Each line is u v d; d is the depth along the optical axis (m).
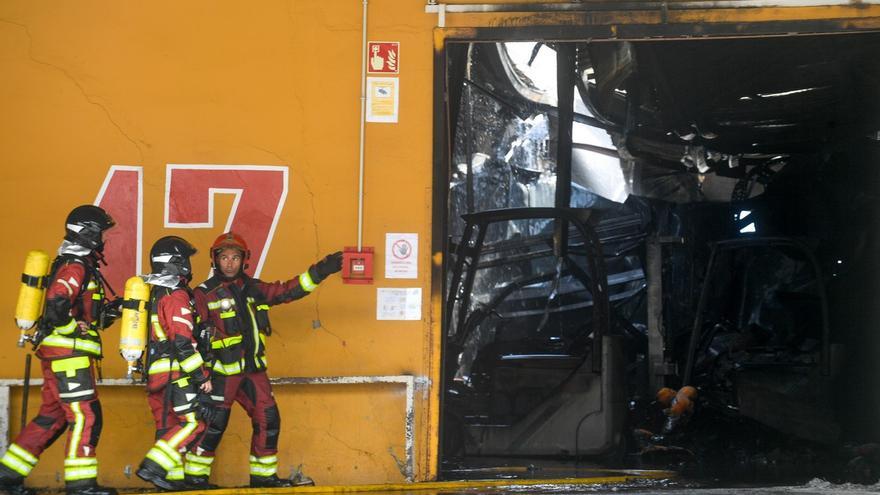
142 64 11.16
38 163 11.02
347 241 11.08
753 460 13.28
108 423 10.76
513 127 22.66
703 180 23.47
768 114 16.69
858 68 14.32
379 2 11.27
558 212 14.77
